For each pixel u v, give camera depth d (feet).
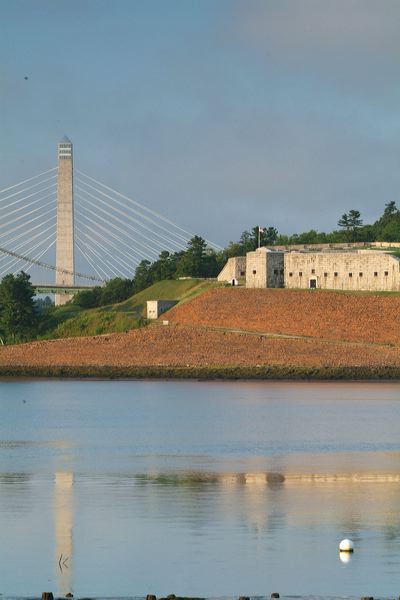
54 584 609.01
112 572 629.92
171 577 618.44
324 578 615.16
